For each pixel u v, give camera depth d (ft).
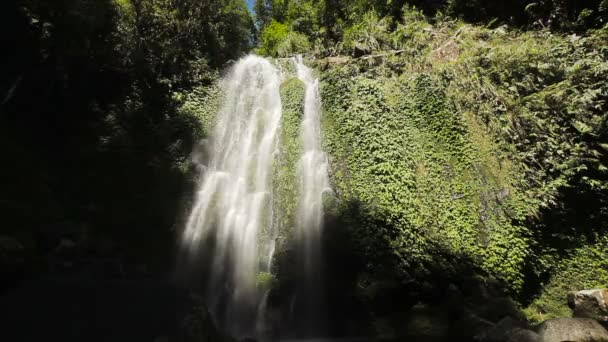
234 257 35.50
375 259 30.14
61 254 30.37
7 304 22.86
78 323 22.50
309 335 29.30
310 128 42.34
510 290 31.04
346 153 37.70
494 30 48.91
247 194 39.91
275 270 31.53
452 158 36.37
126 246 34.60
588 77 36.81
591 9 45.80
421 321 28.07
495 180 34.45
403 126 39.19
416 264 30.53
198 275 33.81
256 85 53.88
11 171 33.47
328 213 33.17
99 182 37.88
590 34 42.09
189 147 44.55
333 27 63.98
